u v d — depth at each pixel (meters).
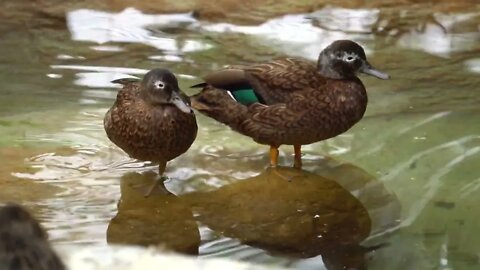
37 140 9.72
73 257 7.24
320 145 9.85
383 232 8.16
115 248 7.55
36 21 13.23
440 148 9.73
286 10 13.24
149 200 8.62
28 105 10.68
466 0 13.32
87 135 9.90
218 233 8.09
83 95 11.02
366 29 12.88
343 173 9.22
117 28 13.05
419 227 8.23
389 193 8.84
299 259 7.72
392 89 11.27
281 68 9.26
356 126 10.27
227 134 10.02
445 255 7.80
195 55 12.25
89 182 8.91
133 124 8.76
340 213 8.46
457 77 11.56
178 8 13.38
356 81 9.29
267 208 8.52
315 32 12.84
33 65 11.95
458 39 12.60
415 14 13.12
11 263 4.81
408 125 10.27
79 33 12.92
